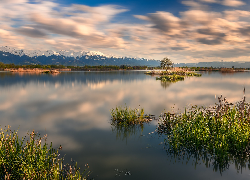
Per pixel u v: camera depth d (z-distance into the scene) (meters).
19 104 15.38
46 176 4.94
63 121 10.69
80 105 14.87
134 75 57.56
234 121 7.73
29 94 20.50
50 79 40.97
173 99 16.98
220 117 8.20
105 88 25.39
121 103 15.44
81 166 5.86
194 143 7.02
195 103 14.98
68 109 13.56
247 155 6.46
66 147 7.27
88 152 6.84
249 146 6.64
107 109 13.46
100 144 7.56
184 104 14.68
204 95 18.98
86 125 9.95
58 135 8.55
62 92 21.89
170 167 5.84
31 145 5.73
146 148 7.18
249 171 5.64
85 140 7.95
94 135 8.54
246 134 6.66
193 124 8.08
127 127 9.59
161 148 7.18
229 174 5.49
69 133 8.80
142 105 14.50
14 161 5.19
